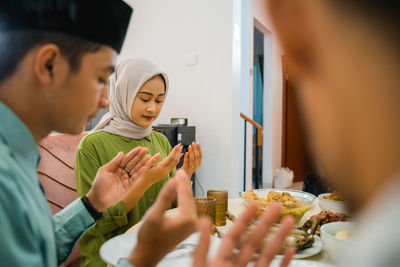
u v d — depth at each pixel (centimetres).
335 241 61
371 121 17
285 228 39
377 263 18
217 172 304
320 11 17
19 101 47
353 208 19
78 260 156
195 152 134
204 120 308
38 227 45
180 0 315
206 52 306
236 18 307
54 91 47
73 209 79
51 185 153
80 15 47
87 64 49
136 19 336
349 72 17
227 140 300
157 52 327
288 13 18
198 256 36
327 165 19
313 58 18
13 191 41
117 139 150
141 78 147
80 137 174
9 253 39
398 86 16
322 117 18
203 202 98
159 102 159
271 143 474
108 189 83
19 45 44
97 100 53
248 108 403
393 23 16
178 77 318
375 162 17
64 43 46
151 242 43
